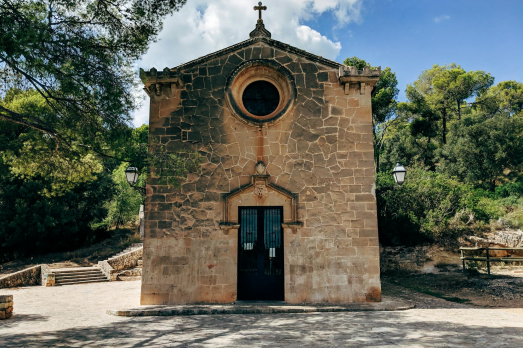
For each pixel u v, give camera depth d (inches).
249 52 437.7
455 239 732.7
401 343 235.0
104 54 309.1
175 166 370.9
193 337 262.5
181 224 407.2
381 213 783.7
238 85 442.0
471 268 599.2
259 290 404.8
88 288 642.8
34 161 410.9
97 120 336.2
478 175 1151.0
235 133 423.5
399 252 741.3
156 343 246.1
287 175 414.6
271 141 421.1
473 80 1413.6
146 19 318.0
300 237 402.9
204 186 414.3
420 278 618.5
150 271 398.9
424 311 361.4
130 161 358.6
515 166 1165.7
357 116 424.2
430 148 1412.4
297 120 423.8
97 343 248.4
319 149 418.9
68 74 294.7
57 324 327.0
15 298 528.7
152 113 428.8
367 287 394.0
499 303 405.7
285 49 435.8
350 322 310.2
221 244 403.9
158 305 390.3
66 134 346.6
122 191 1261.1
